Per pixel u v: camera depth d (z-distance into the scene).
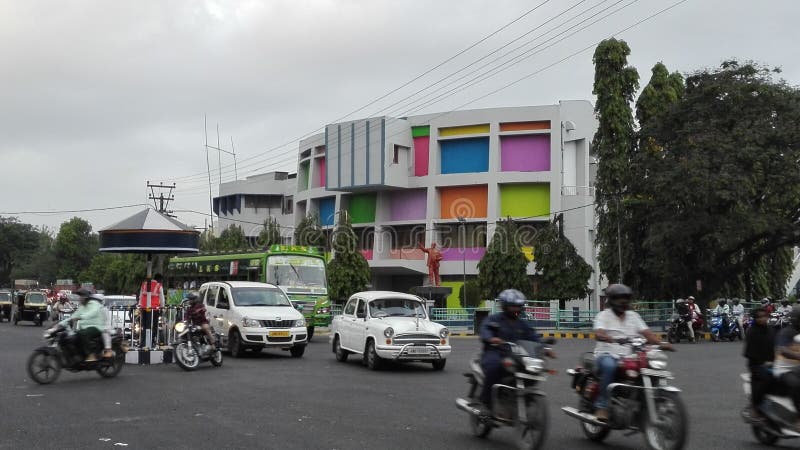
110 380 15.55
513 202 53.41
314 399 12.91
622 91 39.91
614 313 9.09
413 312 19.41
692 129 33.53
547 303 40.78
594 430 9.35
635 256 39.00
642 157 36.06
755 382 9.45
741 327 34.25
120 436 9.38
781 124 32.91
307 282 29.86
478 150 54.41
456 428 10.19
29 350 23.89
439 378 16.53
